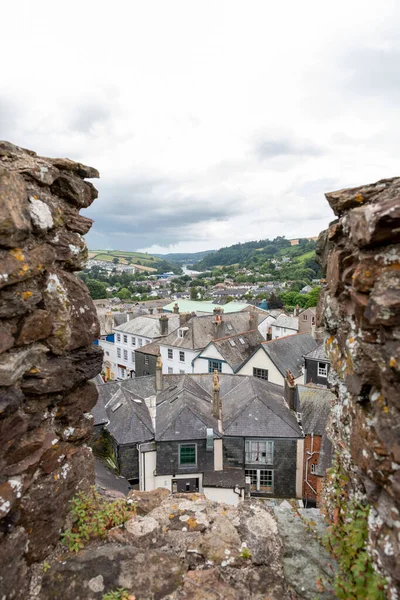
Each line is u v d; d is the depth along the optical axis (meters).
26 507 3.24
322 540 3.68
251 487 16.91
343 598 2.92
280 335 45.84
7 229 2.86
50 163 3.63
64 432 3.82
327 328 4.03
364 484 3.00
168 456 16.06
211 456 16.30
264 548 3.67
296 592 3.29
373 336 2.81
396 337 2.54
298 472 16.58
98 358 4.19
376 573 2.69
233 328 35.91
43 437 3.41
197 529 3.90
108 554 3.48
